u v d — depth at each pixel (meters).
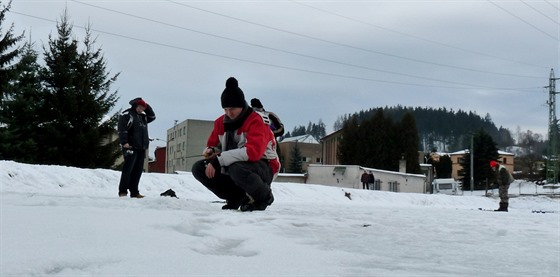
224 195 5.95
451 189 61.97
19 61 28.97
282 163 90.25
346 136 63.69
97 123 30.34
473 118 166.88
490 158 73.44
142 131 8.32
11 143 27.83
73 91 29.70
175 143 78.56
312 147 90.94
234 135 5.60
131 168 8.20
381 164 61.44
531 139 110.50
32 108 29.19
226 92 5.50
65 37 30.75
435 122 167.12
